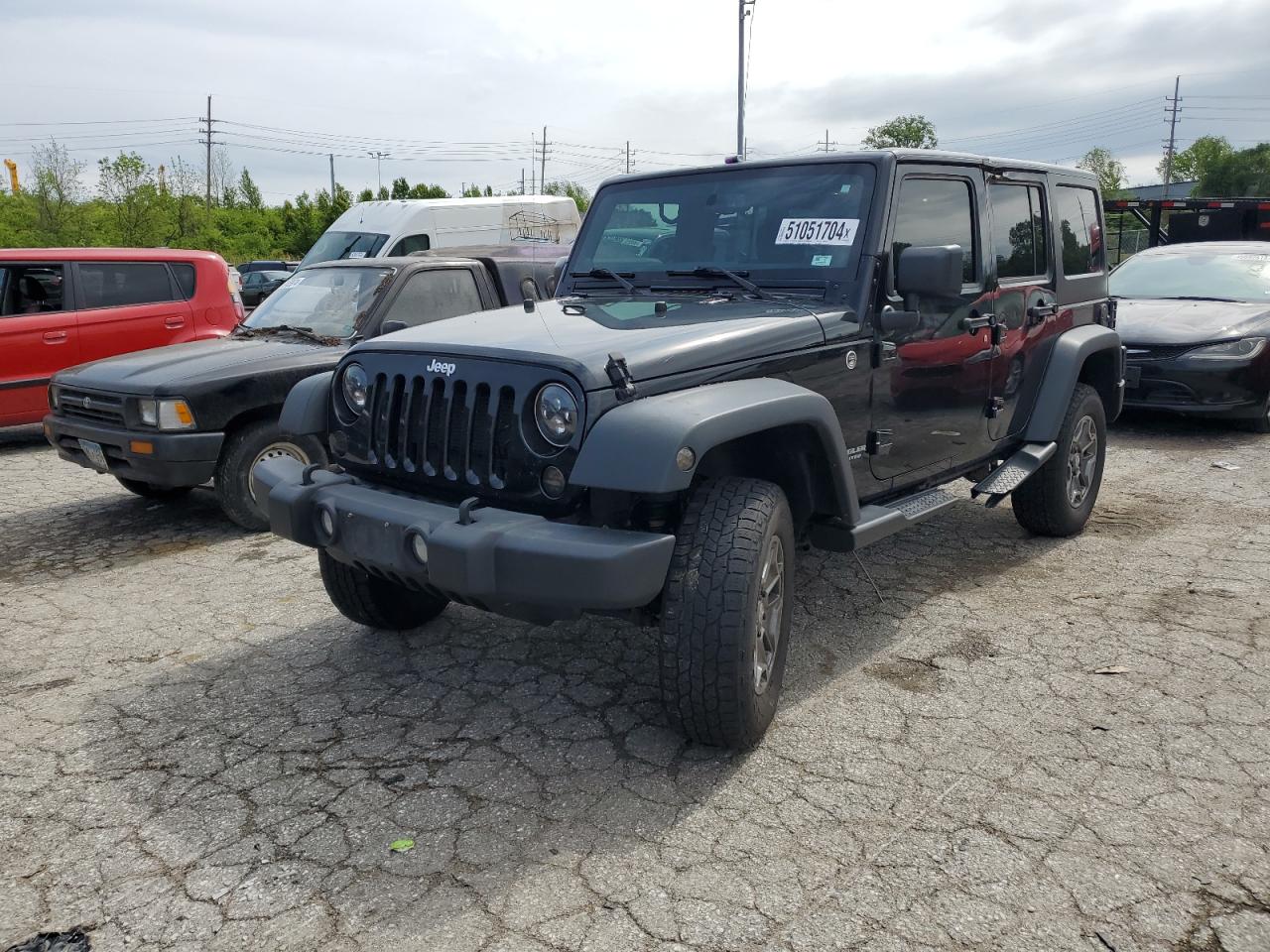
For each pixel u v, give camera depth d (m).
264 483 3.70
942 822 2.96
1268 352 8.43
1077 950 2.43
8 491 7.71
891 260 3.99
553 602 2.92
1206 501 6.54
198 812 3.12
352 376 3.67
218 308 9.87
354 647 4.41
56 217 44.72
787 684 3.93
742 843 2.88
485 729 3.62
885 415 4.06
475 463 3.26
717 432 2.98
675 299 4.11
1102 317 6.04
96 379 6.23
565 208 17.23
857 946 2.45
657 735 3.54
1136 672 3.96
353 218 16.11
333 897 2.68
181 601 5.12
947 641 4.33
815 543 3.79
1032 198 5.20
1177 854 2.79
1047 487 5.45
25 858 2.90
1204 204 17.84
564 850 2.87
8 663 4.36
